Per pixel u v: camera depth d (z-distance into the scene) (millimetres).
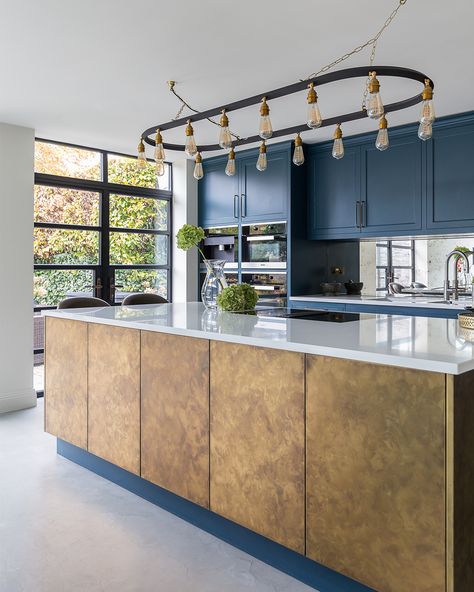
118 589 1931
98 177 5262
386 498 1649
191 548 2238
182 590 1934
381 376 1648
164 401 2473
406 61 3115
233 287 3107
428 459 1547
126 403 2707
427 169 4316
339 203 4934
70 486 2881
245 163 5406
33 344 4562
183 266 5809
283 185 5078
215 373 2211
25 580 1976
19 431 3838
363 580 1718
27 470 3105
